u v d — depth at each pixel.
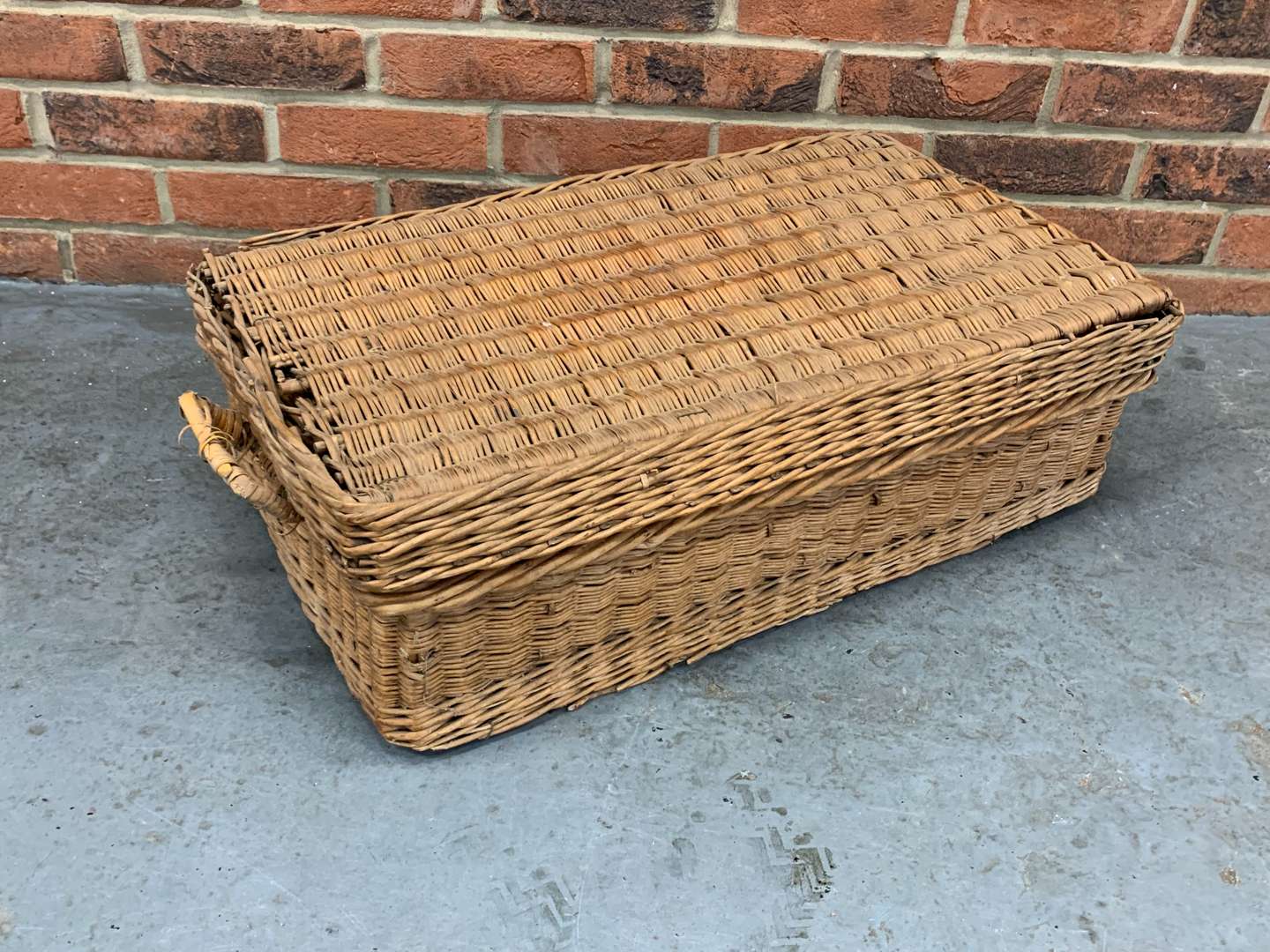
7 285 1.81
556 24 1.61
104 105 1.65
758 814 1.16
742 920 1.07
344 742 1.21
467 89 1.66
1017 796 1.19
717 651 1.33
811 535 1.27
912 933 1.07
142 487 1.49
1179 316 1.36
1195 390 1.74
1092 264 1.39
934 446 1.24
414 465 1.04
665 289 1.29
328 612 1.19
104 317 1.76
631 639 1.23
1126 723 1.26
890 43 1.64
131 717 1.22
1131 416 1.69
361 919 1.06
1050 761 1.22
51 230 1.77
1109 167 1.75
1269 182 1.75
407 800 1.16
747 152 1.55
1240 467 1.61
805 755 1.22
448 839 1.13
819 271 1.34
